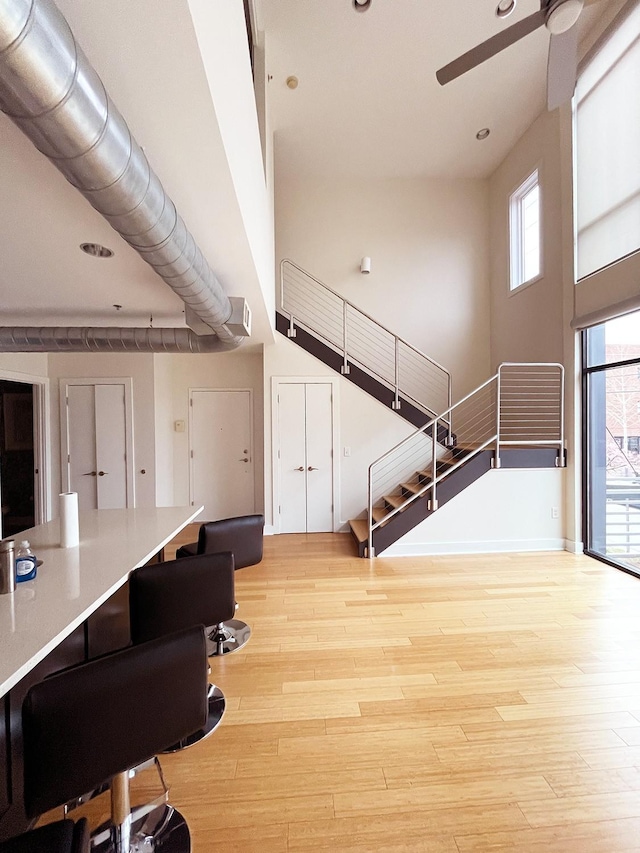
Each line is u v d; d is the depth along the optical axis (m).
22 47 0.75
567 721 1.85
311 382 5.03
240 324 3.10
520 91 4.24
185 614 1.85
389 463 5.09
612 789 1.51
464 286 5.93
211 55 1.21
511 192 5.26
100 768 1.04
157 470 5.40
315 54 3.72
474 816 1.41
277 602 3.10
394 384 5.56
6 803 1.29
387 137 4.96
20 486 5.50
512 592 3.25
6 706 1.31
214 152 1.47
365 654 2.39
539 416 4.68
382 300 5.89
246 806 1.44
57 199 1.69
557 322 4.40
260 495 5.81
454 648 2.45
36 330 3.59
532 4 3.30
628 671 2.22
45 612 1.30
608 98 3.63
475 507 4.21
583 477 4.16
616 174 3.59
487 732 1.79
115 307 3.32
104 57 1.07
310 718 1.88
